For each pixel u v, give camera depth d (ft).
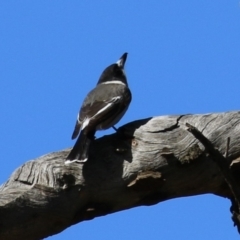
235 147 33.96
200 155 33.14
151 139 33.76
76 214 33.30
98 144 33.91
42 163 32.89
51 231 33.27
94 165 32.96
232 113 34.86
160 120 34.50
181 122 34.40
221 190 34.83
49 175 32.32
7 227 31.76
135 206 34.53
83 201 33.04
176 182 33.68
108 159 33.24
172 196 34.68
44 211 32.12
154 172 33.12
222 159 26.21
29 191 31.99
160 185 33.42
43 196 32.01
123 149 33.40
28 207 31.81
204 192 35.09
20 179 32.42
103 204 33.50
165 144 33.50
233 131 34.14
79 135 36.63
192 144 33.30
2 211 31.35
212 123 34.40
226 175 26.32
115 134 34.32
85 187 32.71
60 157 33.32
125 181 33.04
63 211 32.58
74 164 32.86
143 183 32.99
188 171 33.47
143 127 34.35
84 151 33.17
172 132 33.91
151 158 33.24
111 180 32.91
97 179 32.81
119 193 33.24
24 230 32.27
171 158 33.22
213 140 33.96
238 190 26.43
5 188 32.32
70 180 32.45
